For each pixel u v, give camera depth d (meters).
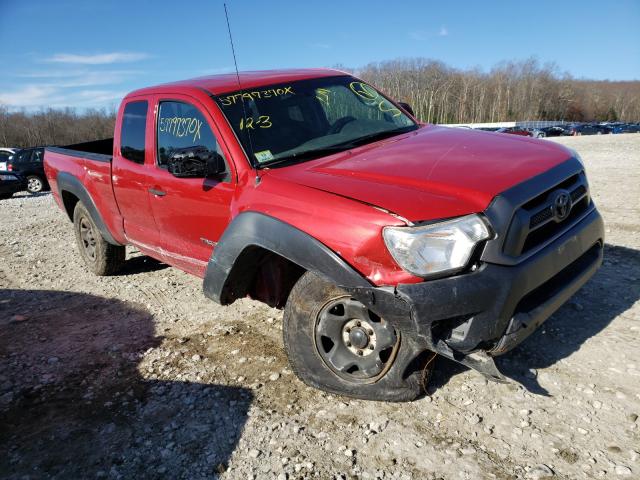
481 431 2.65
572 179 3.05
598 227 3.15
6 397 3.44
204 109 3.71
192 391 3.29
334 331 2.96
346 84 4.32
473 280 2.45
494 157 3.02
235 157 3.40
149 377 3.53
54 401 3.36
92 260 5.89
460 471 2.41
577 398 2.82
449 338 2.54
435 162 2.98
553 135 44.19
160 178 4.05
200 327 4.25
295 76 4.20
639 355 3.14
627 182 8.27
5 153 21.83
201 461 2.67
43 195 16.05
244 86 3.91
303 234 2.81
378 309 2.59
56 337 4.34
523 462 2.42
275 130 3.61
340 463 2.55
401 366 2.78
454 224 2.46
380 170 2.95
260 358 3.61
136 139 4.48
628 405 2.72
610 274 4.38
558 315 3.72
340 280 2.68
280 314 4.31
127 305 4.94
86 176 5.27
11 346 4.22
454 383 3.06
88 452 2.83
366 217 2.61
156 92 4.32
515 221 2.52
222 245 3.25
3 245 7.99
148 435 2.92
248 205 3.18
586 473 2.32
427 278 2.48
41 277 6.10
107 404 3.26
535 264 2.59
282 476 2.50
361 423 2.82
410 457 2.54
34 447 2.91
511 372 3.11
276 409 3.02
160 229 4.32
